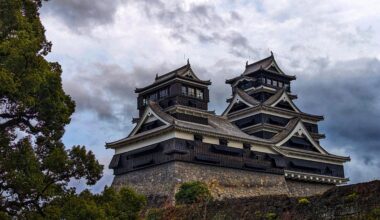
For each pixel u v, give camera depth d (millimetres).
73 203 20656
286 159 76875
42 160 21656
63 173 21703
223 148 69250
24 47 20891
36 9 24844
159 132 67062
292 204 33094
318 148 81688
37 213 20828
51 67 23250
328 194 30609
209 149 68438
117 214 21953
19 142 21344
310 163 79438
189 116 71500
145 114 72188
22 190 20266
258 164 72375
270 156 74438
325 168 81125
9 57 20719
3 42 21109
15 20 22078
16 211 20891
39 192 20766
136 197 23000
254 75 90250
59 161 21047
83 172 21984
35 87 20656
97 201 22312
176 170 64250
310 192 78812
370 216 26594
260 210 35812
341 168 83312
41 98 21344
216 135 68812
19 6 22500
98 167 22375
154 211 46500
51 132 22391
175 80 72312
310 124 87062
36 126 22219
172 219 43688
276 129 80688
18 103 21078
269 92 87812
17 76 20891
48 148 22375
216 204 40719
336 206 29469
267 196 36000
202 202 44094
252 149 72875
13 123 21766
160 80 74312
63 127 22766
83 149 22156
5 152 20781
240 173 70312
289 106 85375
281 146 76750
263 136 79000
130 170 71188
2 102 21156
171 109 70500
